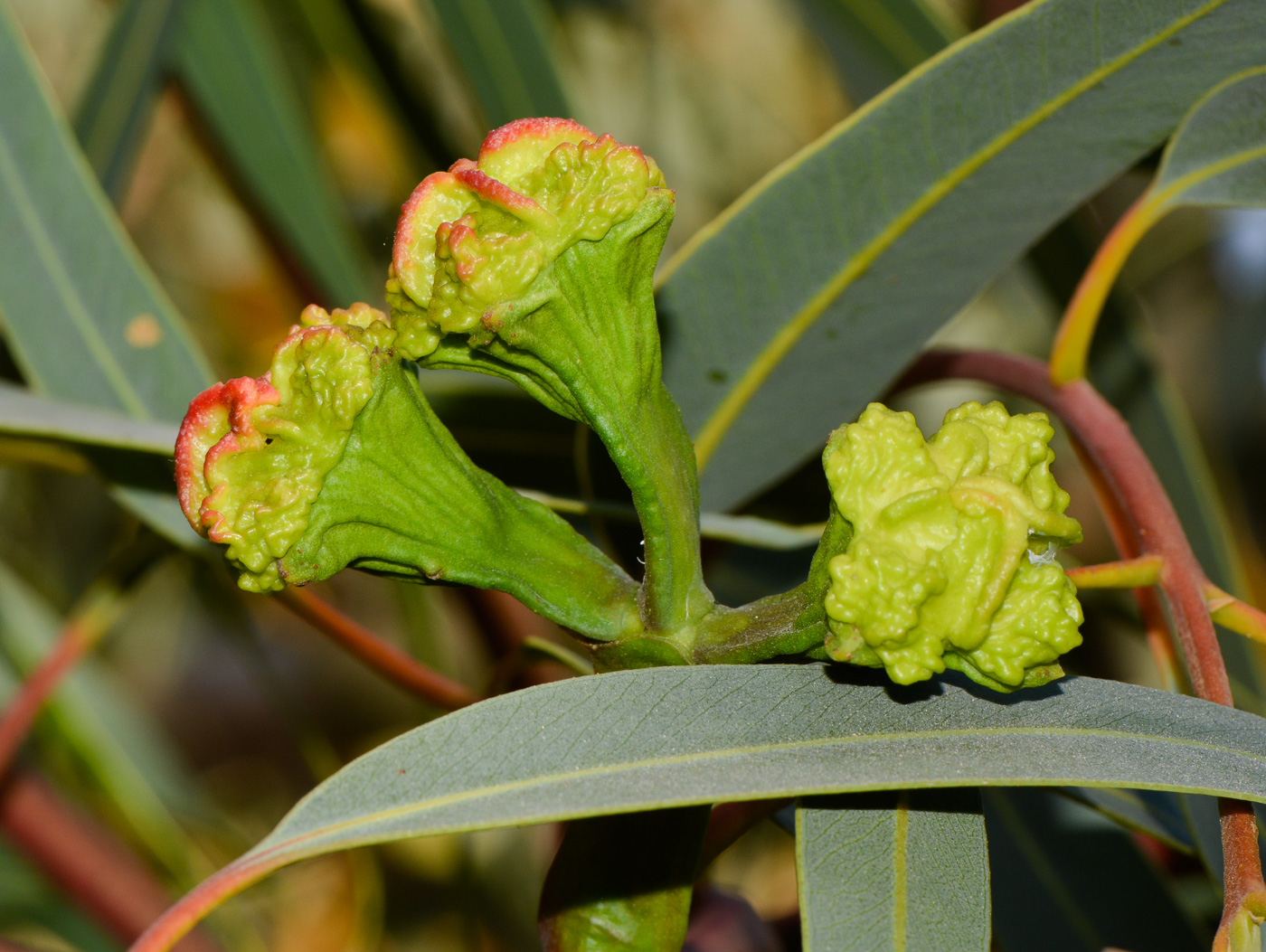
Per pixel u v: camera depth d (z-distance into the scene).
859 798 0.31
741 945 0.37
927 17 0.45
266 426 0.30
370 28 0.52
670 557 0.30
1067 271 0.47
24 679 0.58
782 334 0.38
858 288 0.37
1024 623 0.29
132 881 0.51
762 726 0.30
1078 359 0.36
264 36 0.49
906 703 0.30
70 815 0.51
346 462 0.30
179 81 0.50
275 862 0.29
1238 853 0.30
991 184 0.36
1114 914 0.38
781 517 0.45
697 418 0.38
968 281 0.37
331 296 0.51
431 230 0.30
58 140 0.39
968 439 0.29
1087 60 0.35
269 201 0.50
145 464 0.39
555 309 0.30
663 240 0.30
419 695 0.40
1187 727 0.30
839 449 0.29
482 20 0.45
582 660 0.36
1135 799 0.36
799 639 0.30
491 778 0.30
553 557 0.31
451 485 0.30
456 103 0.59
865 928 0.30
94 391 0.39
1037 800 0.39
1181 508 0.45
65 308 0.39
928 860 0.30
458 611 0.46
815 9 0.47
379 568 0.30
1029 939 0.38
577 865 0.31
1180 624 0.33
